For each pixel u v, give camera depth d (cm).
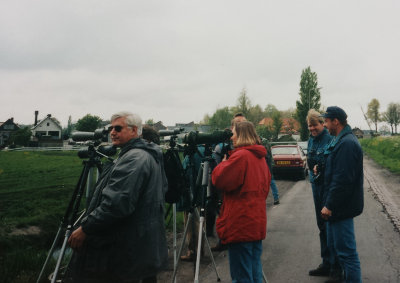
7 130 8788
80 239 241
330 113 340
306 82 6056
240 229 277
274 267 441
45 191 1092
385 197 966
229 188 279
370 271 416
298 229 640
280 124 7044
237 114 485
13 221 691
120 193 235
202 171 365
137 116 284
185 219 478
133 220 248
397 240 546
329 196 324
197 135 357
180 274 422
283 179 1572
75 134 332
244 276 278
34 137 6775
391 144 2878
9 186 1236
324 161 375
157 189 267
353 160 317
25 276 396
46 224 712
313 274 409
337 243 328
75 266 251
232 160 280
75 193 329
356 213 321
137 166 247
